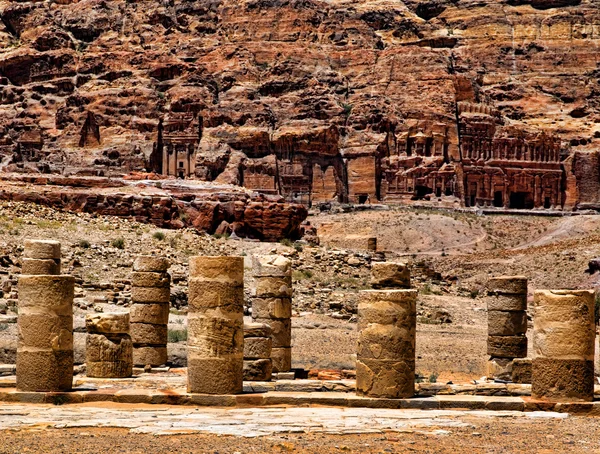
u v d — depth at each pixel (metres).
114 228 167.25
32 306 67.62
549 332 65.81
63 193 178.50
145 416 60.47
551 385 65.56
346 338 121.44
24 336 67.56
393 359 66.62
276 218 188.25
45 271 84.19
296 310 139.38
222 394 66.44
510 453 51.50
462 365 106.06
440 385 72.38
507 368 89.69
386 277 75.69
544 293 66.31
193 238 170.88
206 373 66.62
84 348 90.00
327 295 147.50
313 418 60.09
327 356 106.06
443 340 125.44
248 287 141.62
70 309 68.75
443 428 57.56
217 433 54.91
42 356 67.38
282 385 71.31
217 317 66.81
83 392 67.25
